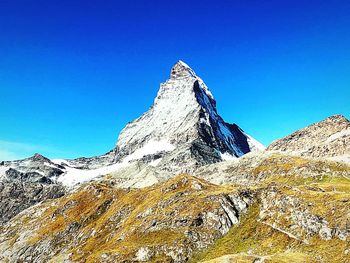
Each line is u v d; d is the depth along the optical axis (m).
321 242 198.75
